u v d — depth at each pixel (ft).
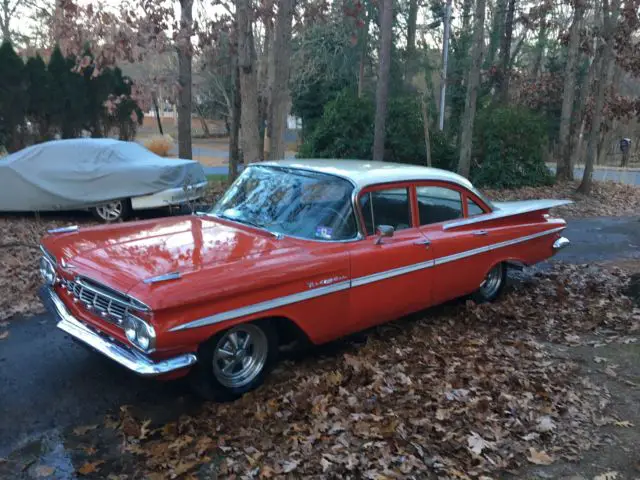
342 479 10.77
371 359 15.79
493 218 19.77
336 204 15.55
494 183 59.21
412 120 58.13
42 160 32.04
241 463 11.16
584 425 13.19
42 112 53.72
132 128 62.69
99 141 33.76
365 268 15.24
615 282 25.70
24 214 33.55
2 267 23.18
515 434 12.61
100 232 15.17
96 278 12.30
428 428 12.49
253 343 13.71
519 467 11.50
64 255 13.75
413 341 17.28
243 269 12.77
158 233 15.03
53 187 31.73
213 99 110.83
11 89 50.57
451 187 18.76
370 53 99.35
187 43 35.40
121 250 13.60
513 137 59.11
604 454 12.09
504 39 88.58
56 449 11.61
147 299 11.21
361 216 15.66
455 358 16.21
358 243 15.44
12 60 50.37
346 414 12.96
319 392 13.78
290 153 111.24
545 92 95.55
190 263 12.79
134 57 34.83
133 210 33.37
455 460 11.53
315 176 16.43
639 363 16.72
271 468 10.93
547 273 27.07
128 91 60.23
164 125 170.19
